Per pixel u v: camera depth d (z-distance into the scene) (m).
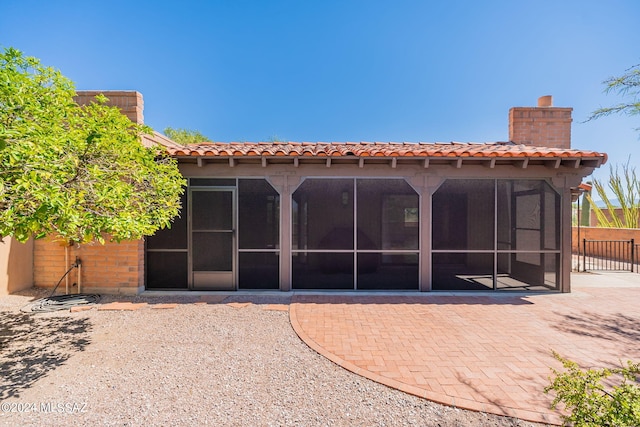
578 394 2.66
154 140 8.48
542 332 5.62
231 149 8.34
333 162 8.22
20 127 3.46
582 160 7.87
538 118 11.20
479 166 8.21
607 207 18.92
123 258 8.06
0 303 7.12
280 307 6.98
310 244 8.56
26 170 3.31
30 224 3.32
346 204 8.57
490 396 3.68
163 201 5.93
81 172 4.36
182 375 4.16
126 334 5.54
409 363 4.48
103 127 4.92
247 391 3.80
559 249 8.38
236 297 7.81
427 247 8.39
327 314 6.55
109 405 3.51
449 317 6.39
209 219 8.44
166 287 8.41
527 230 8.55
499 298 7.78
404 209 8.60
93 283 8.05
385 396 3.71
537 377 4.11
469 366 4.40
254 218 8.48
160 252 8.42
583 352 4.84
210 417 3.31
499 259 8.63
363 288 8.55
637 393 2.56
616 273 11.26
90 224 4.26
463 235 8.51
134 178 5.51
